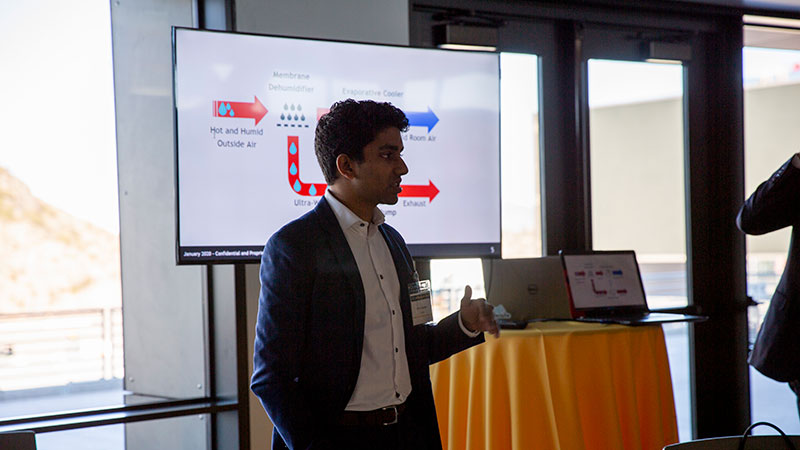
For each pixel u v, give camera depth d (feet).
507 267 11.51
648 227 15.64
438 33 13.51
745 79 16.48
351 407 5.92
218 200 10.47
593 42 14.90
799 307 9.36
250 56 10.68
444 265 13.23
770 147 16.76
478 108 12.13
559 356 10.00
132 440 12.14
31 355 11.47
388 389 6.05
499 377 9.99
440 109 11.88
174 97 10.25
